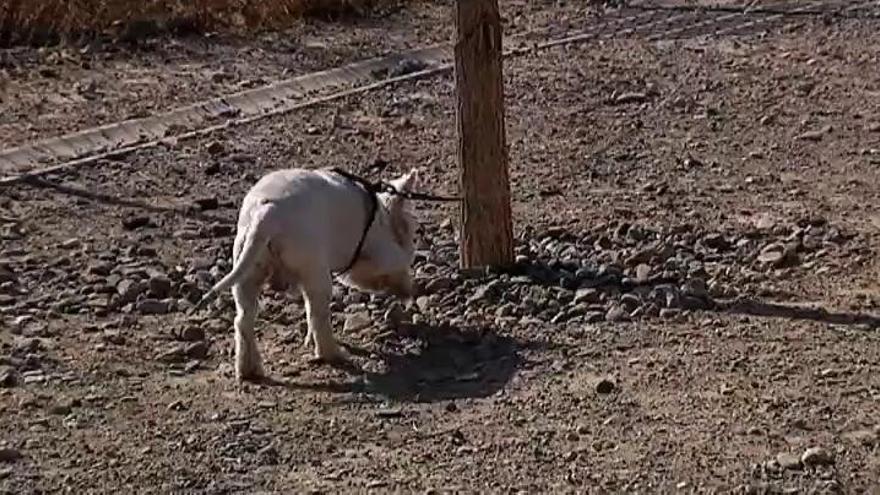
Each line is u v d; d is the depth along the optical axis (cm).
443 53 2411
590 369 1099
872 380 1070
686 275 1305
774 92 2152
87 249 1416
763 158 1786
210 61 2264
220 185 1669
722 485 911
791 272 1327
